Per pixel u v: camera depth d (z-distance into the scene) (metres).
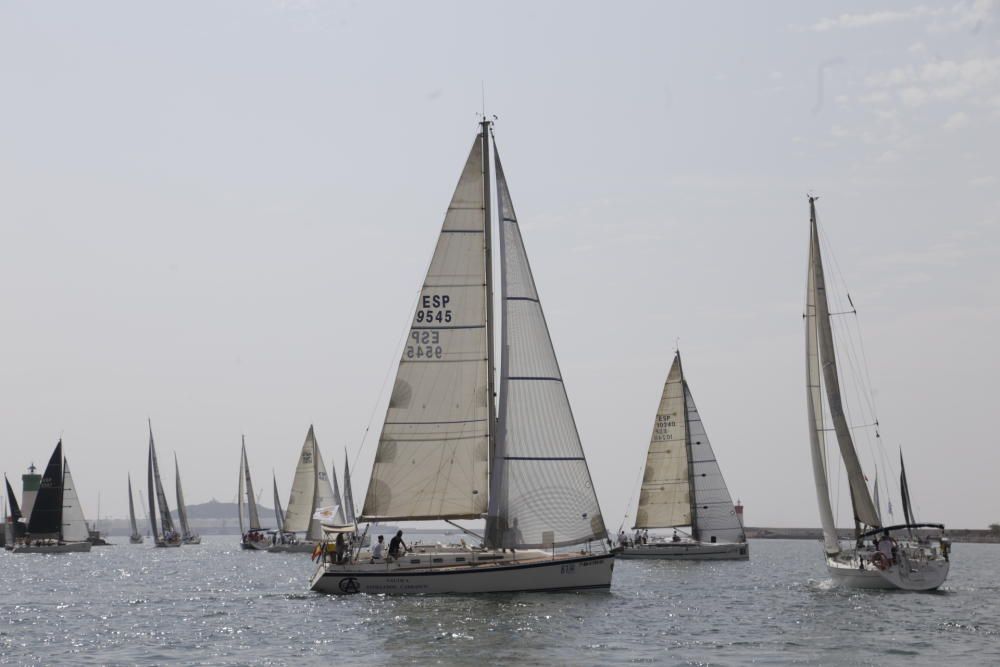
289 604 69.44
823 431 80.44
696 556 123.81
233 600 75.56
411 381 69.31
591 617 59.12
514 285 69.25
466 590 65.44
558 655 47.53
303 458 176.50
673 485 124.62
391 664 45.81
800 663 46.16
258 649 50.44
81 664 47.16
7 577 115.31
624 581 92.69
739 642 51.91
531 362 68.81
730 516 124.00
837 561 80.50
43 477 188.88
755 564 131.12
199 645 52.25
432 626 55.25
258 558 168.00
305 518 176.25
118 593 87.19
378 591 66.00
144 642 53.59
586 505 68.31
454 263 69.69
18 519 199.50
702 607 66.81
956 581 99.50
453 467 68.94
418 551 68.62
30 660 48.47
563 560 66.62
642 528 125.00
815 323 80.75
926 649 50.06
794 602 70.31
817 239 80.56
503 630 54.09
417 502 68.88
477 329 69.69
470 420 69.12
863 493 78.38
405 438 69.06
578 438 68.94
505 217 69.88
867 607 67.38
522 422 68.31
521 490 67.75
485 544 68.44
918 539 77.25
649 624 57.53
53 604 76.06
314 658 47.53
